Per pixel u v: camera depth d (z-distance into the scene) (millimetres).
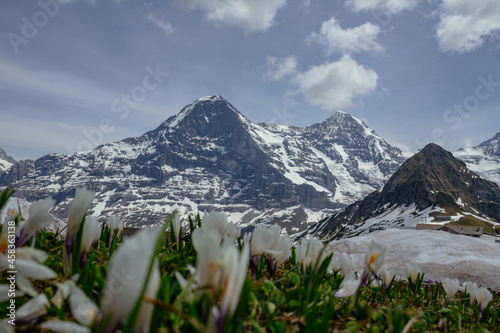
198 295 1328
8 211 2119
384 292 3826
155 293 1194
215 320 1187
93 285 1924
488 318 4566
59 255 3240
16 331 1545
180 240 3779
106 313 1006
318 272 2734
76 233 2094
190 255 3734
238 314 1519
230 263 1225
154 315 1341
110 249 3604
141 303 1097
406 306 4258
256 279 2809
